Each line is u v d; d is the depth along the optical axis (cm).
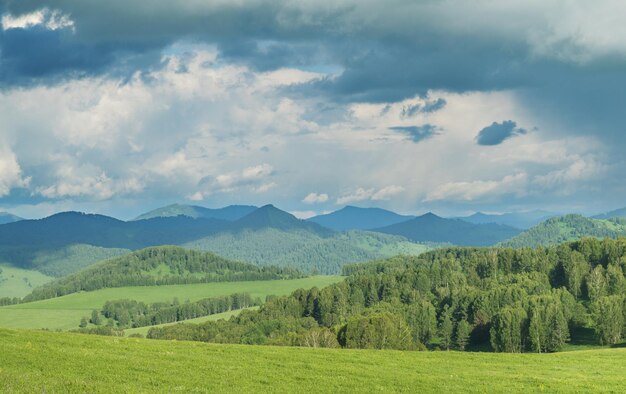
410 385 5744
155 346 7200
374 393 5341
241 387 5225
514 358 7812
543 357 7956
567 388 5766
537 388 5759
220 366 6097
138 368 5641
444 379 6081
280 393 5097
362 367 6644
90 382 4809
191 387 5047
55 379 4725
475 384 5894
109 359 5934
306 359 6975
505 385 5881
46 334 7294
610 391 5659
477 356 7894
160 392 4691
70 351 6172
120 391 4559
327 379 5816
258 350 7419
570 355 8281
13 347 6009
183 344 7606
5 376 4616
